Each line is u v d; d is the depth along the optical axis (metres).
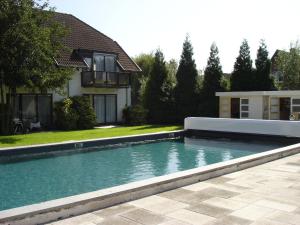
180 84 27.47
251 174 8.70
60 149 14.66
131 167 12.75
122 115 27.62
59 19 27.33
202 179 8.05
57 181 10.70
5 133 19.66
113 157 14.55
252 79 26.88
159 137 19.00
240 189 7.30
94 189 9.84
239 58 27.02
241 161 9.29
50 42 19.19
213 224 5.40
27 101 22.52
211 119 20.58
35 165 12.83
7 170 12.07
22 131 20.70
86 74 24.91
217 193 7.01
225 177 8.38
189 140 19.80
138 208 6.11
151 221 5.51
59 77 19.16
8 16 17.14
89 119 23.20
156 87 27.88
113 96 27.41
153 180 7.12
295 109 23.03
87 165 12.95
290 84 33.00
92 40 27.44
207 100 26.84
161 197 6.75
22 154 13.62
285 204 6.34
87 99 23.70
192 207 6.17
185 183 7.61
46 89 19.81
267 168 9.44
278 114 24.77
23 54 17.48
